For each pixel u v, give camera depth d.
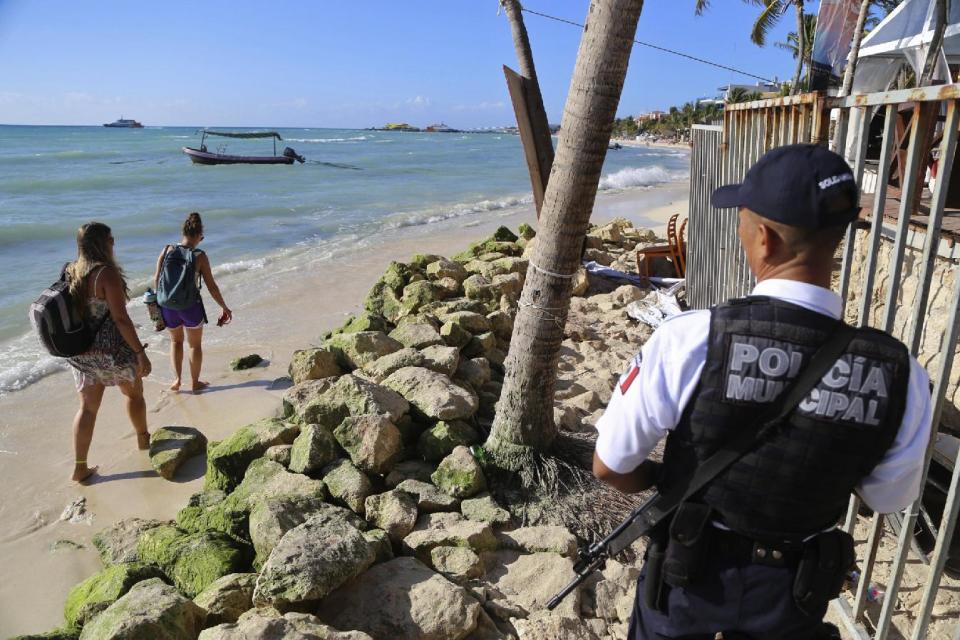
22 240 14.60
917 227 3.58
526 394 3.88
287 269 11.38
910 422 1.40
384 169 42.56
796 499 1.42
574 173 3.45
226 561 3.35
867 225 3.51
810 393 1.36
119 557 3.88
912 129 2.27
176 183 29.94
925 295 2.25
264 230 16.11
